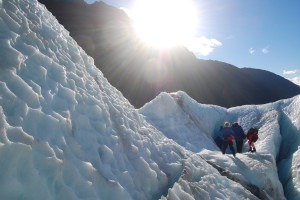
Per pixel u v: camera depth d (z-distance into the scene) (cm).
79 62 820
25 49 578
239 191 959
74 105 620
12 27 588
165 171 806
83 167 504
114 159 639
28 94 487
